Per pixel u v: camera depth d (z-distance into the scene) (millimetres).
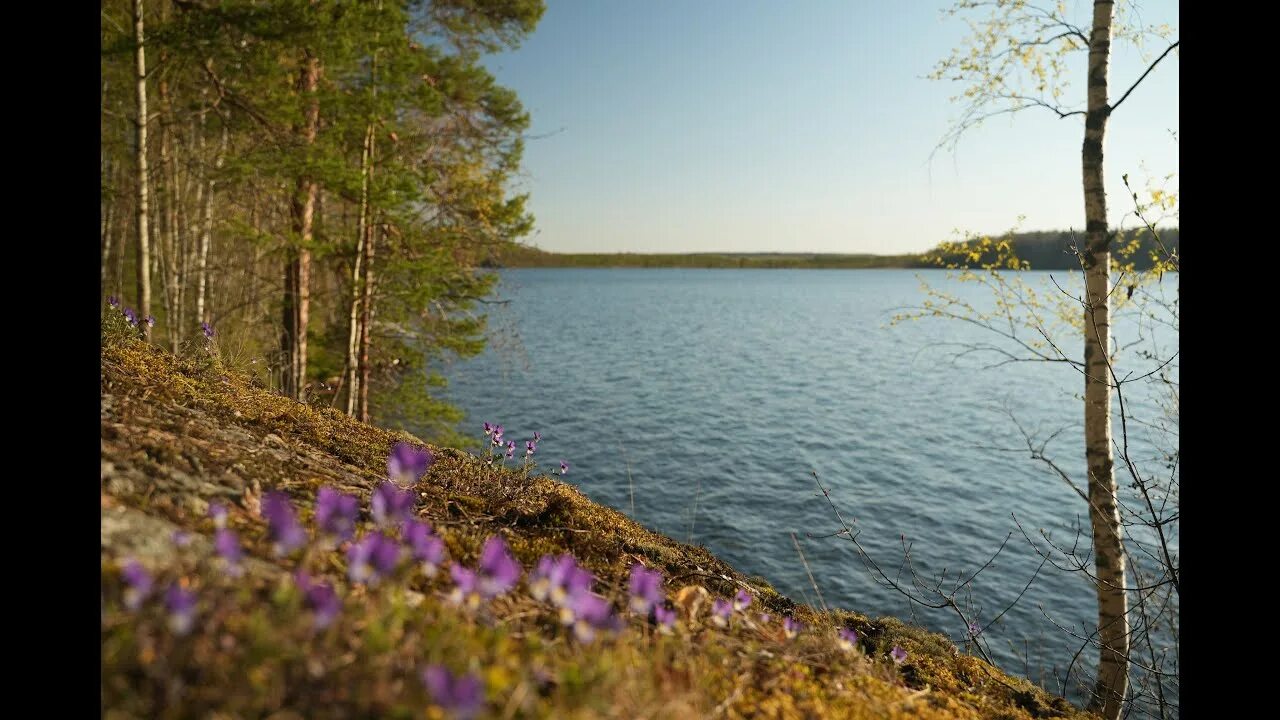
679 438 26328
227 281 16828
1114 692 5305
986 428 28766
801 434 27438
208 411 3650
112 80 10875
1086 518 18203
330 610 1681
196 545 2066
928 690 3043
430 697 1625
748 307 111750
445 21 15023
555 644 2256
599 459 23125
